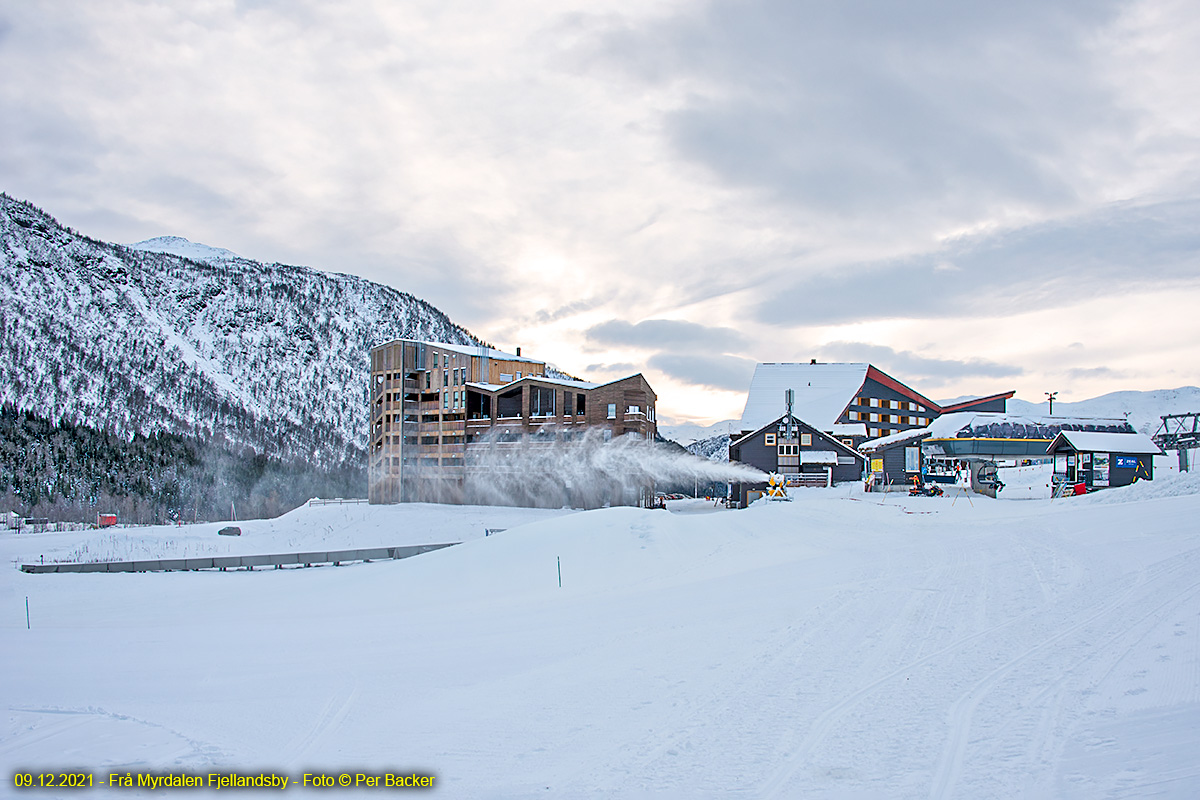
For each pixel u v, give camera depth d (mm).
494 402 72125
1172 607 13602
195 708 13625
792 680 12180
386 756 10516
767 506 39375
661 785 8617
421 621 21312
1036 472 69375
